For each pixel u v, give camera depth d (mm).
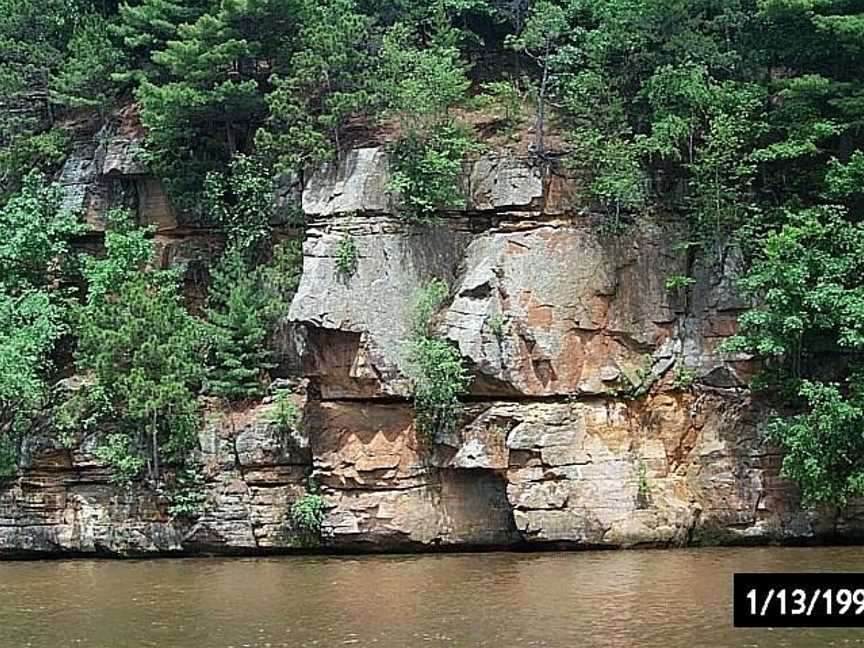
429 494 33406
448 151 35000
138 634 22344
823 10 34625
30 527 34250
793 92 34188
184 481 33875
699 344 34219
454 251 35188
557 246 34219
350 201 34656
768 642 20266
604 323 34062
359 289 34000
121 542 33938
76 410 34531
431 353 32875
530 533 32062
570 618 22641
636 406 33844
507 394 33156
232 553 33875
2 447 34531
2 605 25891
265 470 34219
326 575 29219
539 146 35156
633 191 34000
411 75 35938
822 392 30531
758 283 31922
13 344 33906
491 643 20578
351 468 33500
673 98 34750
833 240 32031
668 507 32656
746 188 35531
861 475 30219
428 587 26812
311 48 36000
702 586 25875
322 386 34281
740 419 33500
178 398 33688
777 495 32906
